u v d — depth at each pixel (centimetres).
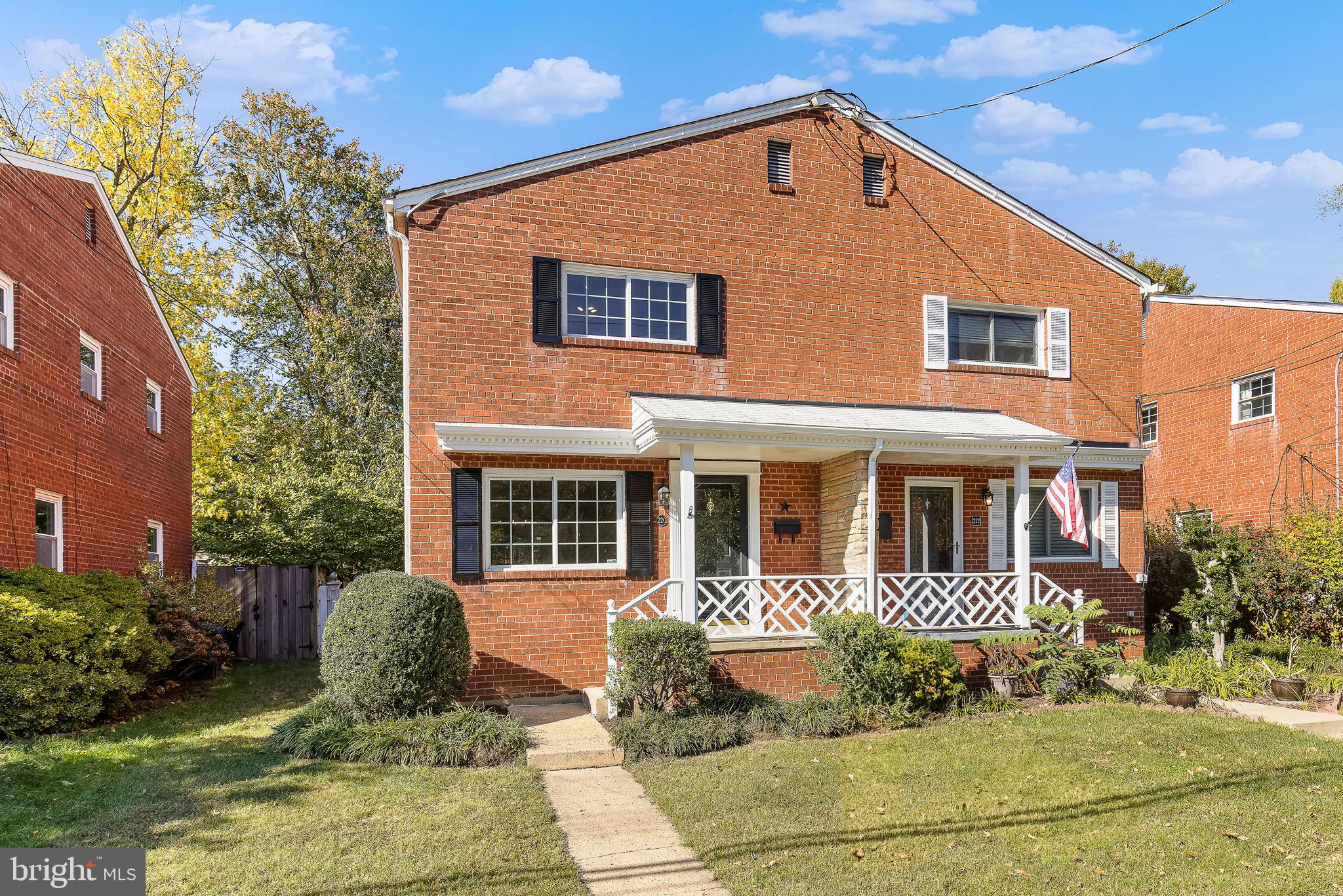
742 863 614
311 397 2983
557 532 1219
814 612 1347
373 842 645
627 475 1240
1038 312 1505
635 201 1277
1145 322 2234
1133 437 1520
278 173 2888
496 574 1170
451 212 1189
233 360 2936
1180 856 623
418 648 951
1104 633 1451
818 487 1375
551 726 1002
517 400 1201
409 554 1143
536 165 1227
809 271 1362
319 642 1706
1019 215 1489
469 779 806
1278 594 1382
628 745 905
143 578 1461
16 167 1123
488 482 1199
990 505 1411
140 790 763
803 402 1341
